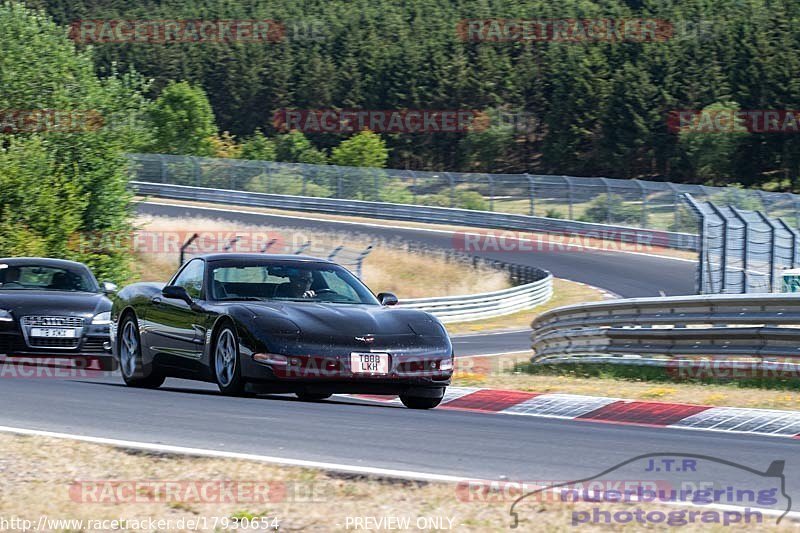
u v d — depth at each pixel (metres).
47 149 98.12
